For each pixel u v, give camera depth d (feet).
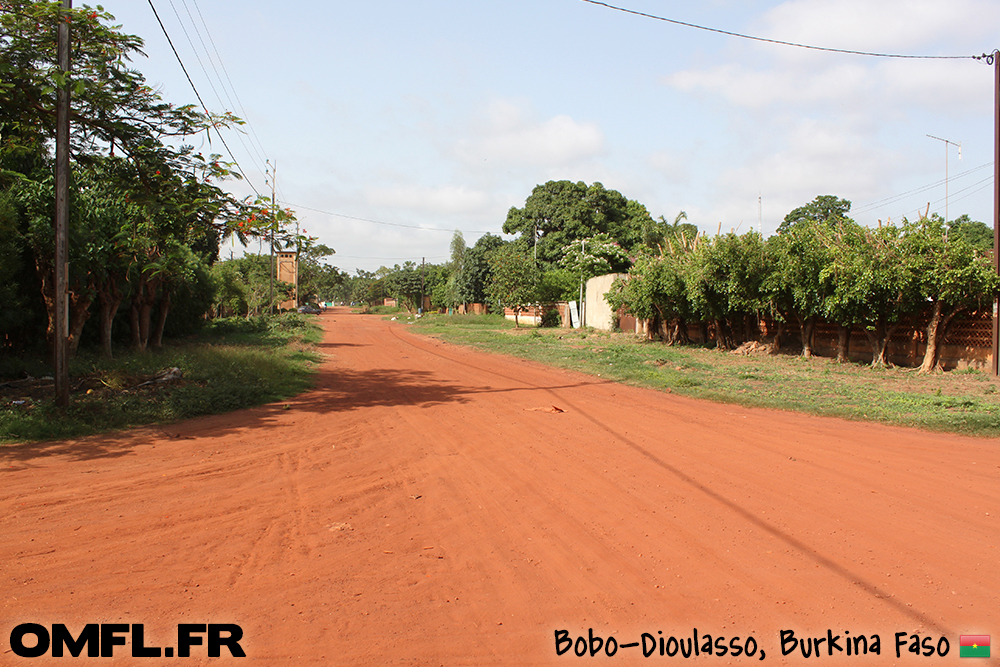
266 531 16.90
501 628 11.96
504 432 29.81
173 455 24.81
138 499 19.33
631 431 29.89
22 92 32.09
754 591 13.38
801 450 25.79
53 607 12.52
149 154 35.42
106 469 22.56
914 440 27.71
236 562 14.84
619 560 15.01
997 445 26.73
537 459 24.58
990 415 31.53
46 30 31.22
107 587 13.43
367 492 20.48
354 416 34.12
